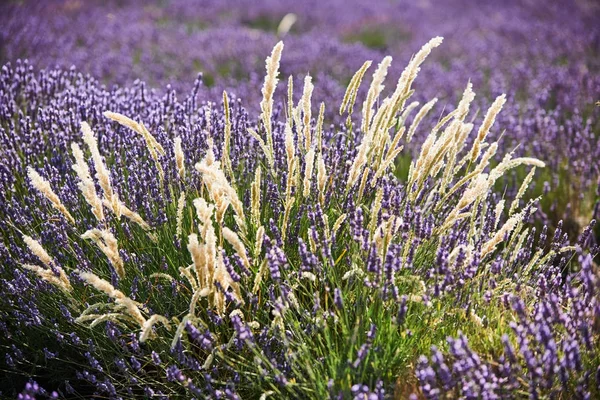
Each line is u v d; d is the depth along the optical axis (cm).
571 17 1091
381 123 261
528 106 525
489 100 617
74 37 867
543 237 278
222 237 239
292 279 252
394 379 223
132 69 742
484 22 1152
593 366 212
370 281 231
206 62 825
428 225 250
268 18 1293
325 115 511
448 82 694
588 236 263
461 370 189
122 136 347
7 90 404
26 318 260
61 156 338
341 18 1285
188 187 283
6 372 272
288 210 248
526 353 189
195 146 314
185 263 264
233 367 232
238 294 230
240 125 325
